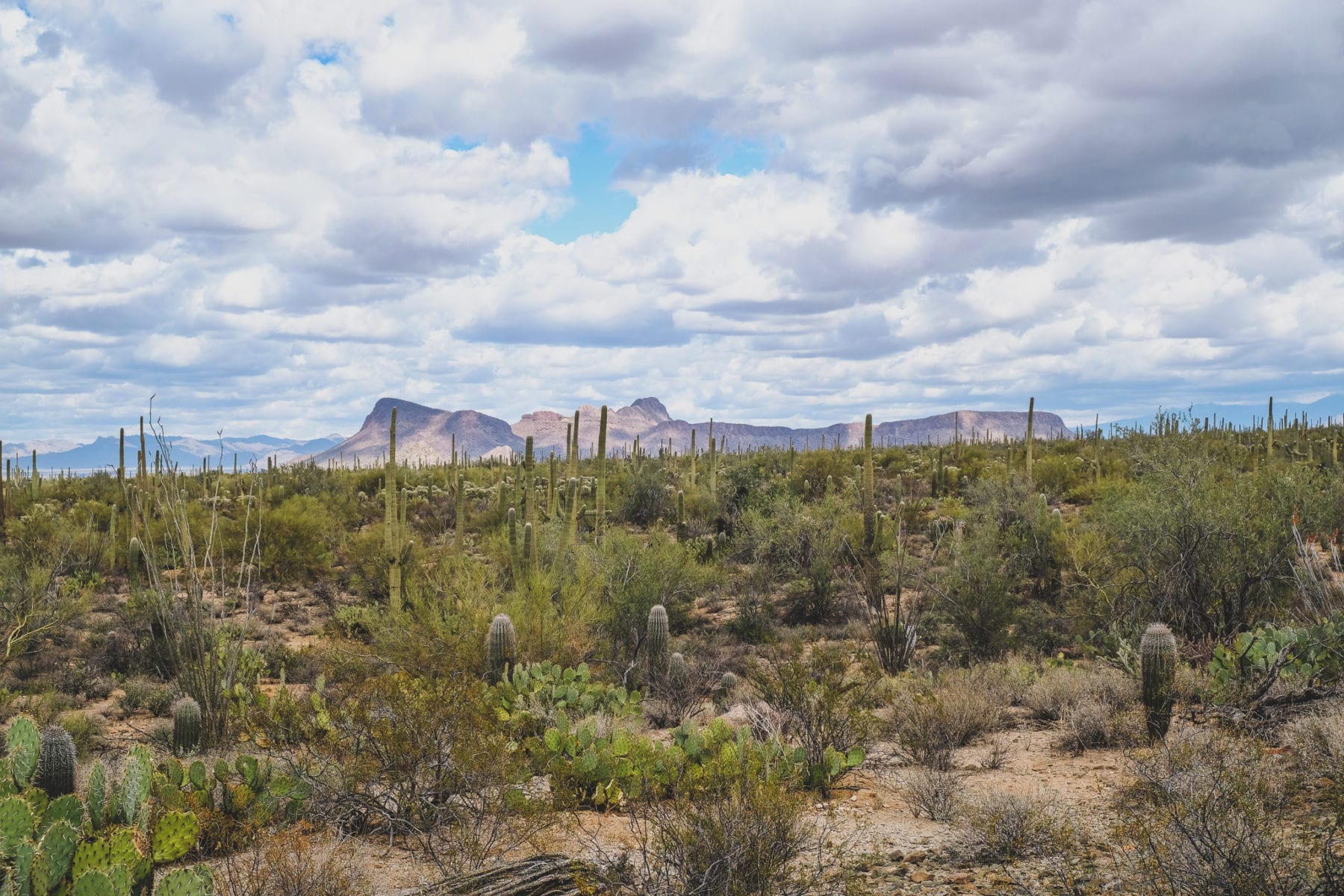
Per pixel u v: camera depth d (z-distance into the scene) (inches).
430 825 240.8
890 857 217.3
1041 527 778.8
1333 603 437.4
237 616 788.0
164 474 479.2
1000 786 277.4
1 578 740.7
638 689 547.5
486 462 2650.1
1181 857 173.0
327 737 273.1
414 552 927.7
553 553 829.2
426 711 251.6
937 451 1867.6
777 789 214.2
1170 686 309.6
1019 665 503.2
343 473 1985.7
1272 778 218.1
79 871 157.3
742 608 813.9
